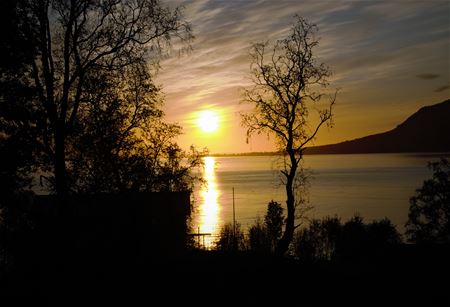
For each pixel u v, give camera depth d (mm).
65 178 21516
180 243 25062
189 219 26375
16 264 21344
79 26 21797
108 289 20078
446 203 46438
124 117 22625
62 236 21266
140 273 22000
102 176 22344
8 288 19859
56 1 21578
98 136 22000
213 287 21047
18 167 20859
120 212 22531
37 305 18312
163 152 23750
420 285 23141
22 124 21016
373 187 189625
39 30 21281
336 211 116688
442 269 27828
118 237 22531
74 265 21359
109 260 22031
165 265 23406
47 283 20375
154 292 20031
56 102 21750
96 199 22234
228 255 27969
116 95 22734
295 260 30250
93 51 22109
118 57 22281
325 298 20562
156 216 23750
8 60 19906
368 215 108438
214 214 109812
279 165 32438
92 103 22031
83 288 20062
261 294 20672
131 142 23078
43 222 21234
